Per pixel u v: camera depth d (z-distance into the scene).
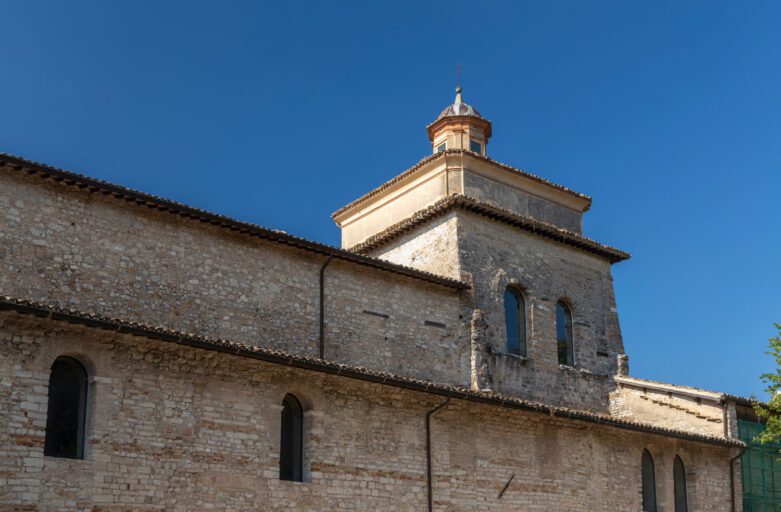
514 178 45.34
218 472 25.59
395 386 29.61
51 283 28.28
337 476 28.25
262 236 33.62
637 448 38.19
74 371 23.88
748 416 42.94
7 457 21.73
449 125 47.91
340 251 35.50
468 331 39.62
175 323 30.86
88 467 23.09
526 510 33.28
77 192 29.55
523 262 43.19
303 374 28.19
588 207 48.28
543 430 34.81
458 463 31.66
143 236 30.84
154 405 24.72
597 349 45.09
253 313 33.03
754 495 42.03
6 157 27.48
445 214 41.81
